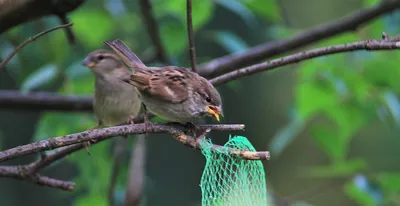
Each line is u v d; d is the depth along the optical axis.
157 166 16.09
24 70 11.20
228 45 10.84
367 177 9.76
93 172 11.07
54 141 5.40
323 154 16.69
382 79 9.98
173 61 10.66
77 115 10.66
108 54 9.27
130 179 9.48
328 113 10.36
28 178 7.12
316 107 10.19
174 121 7.12
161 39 10.52
